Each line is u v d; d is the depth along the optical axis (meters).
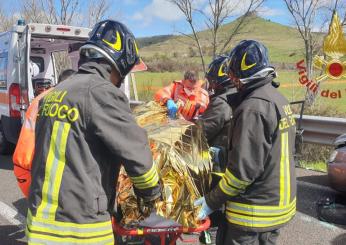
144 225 2.86
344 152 5.29
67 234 2.13
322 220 4.94
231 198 2.67
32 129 3.03
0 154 8.41
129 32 2.38
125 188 2.89
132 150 2.14
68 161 2.14
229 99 2.69
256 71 2.54
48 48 9.37
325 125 6.89
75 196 2.13
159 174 3.01
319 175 6.68
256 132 2.44
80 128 2.14
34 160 2.26
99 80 2.21
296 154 4.15
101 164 2.20
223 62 3.85
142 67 7.12
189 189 2.95
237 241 2.68
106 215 2.23
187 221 2.88
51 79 9.61
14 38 7.36
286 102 2.67
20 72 7.14
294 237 4.52
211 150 3.44
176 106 4.66
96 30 2.34
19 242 4.44
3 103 7.82
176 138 3.34
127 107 2.22
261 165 2.46
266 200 2.58
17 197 5.85
